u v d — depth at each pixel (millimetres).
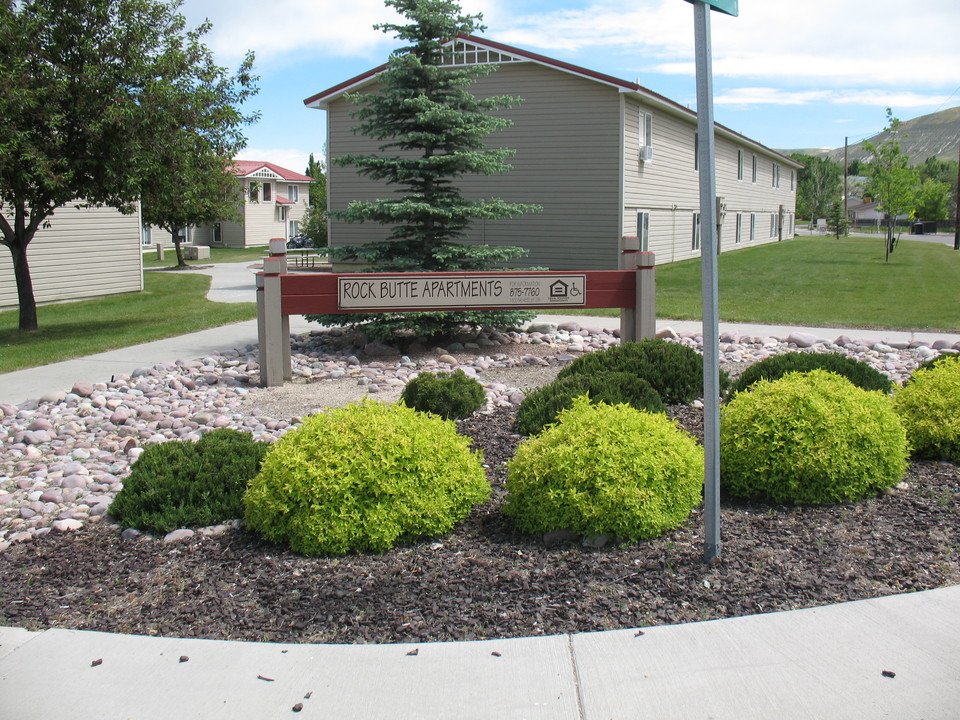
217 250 48562
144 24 13195
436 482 4289
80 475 5742
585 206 20703
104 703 2895
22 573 4055
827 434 4586
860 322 12781
